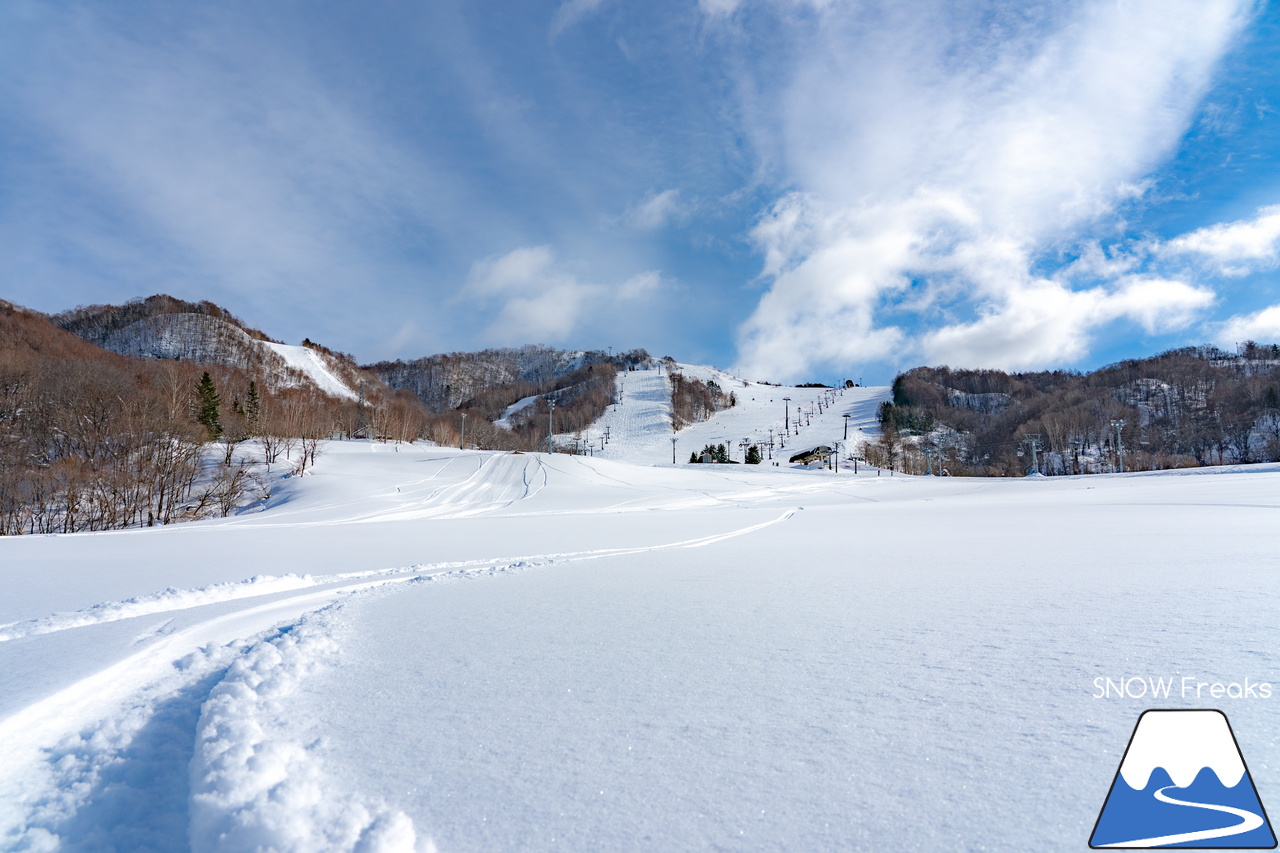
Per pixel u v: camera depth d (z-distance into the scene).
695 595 5.32
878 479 53.72
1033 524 12.77
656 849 1.69
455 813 1.90
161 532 17.55
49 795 2.24
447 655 3.57
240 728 2.46
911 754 2.14
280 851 1.74
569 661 3.39
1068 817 1.74
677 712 2.61
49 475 34.22
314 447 50.75
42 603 5.57
